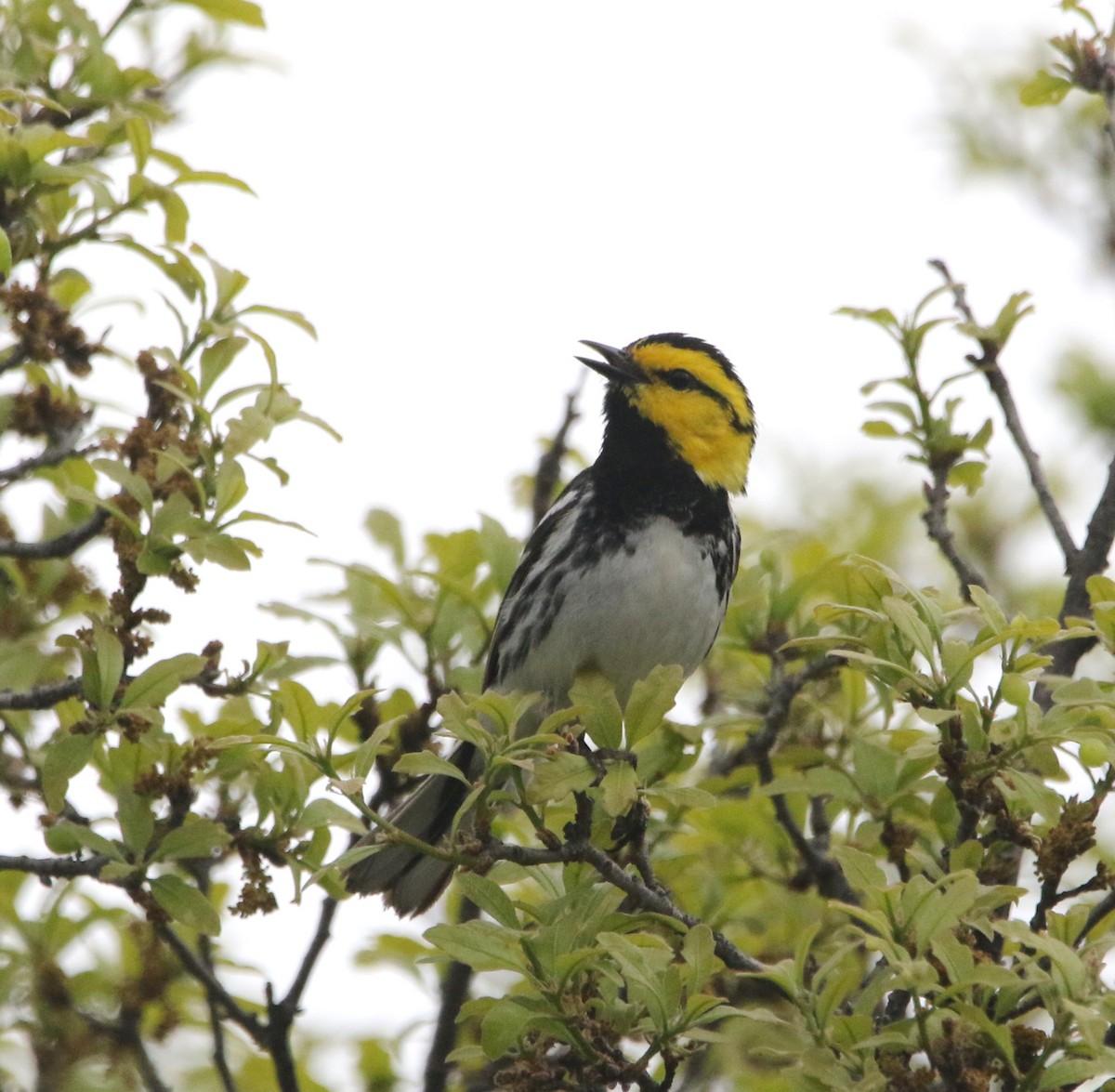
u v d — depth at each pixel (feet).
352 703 25.71
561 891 27.81
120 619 29.12
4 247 29.71
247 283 32.89
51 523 36.17
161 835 28.17
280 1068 33.04
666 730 35.09
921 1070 23.45
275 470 29.96
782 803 35.99
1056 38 37.32
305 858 28.14
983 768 25.44
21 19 35.32
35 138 31.24
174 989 36.50
